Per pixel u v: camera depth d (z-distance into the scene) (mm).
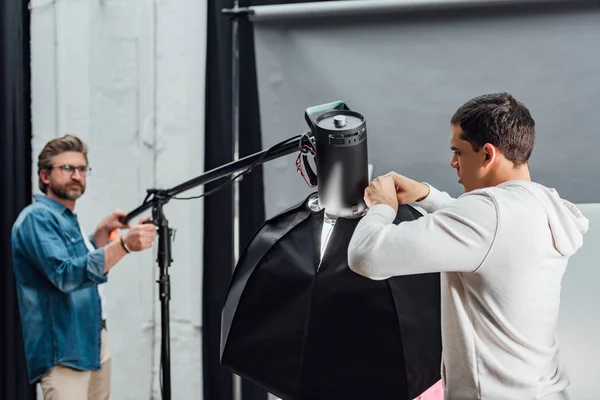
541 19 2266
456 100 2348
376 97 2387
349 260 1082
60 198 2605
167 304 1940
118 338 2947
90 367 2557
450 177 2373
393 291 1074
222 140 2791
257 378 1083
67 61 2881
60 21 2863
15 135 2881
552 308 1314
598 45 2248
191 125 2814
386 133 2395
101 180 2908
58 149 2584
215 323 2854
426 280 1205
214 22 2750
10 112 2867
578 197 2322
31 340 2498
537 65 2289
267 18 2336
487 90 2328
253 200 2770
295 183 2479
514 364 1277
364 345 1056
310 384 1054
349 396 1056
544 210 1290
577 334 1949
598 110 2279
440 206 1378
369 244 1092
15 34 2859
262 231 1128
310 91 2414
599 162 2299
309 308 1055
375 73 2379
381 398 1052
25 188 2910
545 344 1314
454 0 2246
